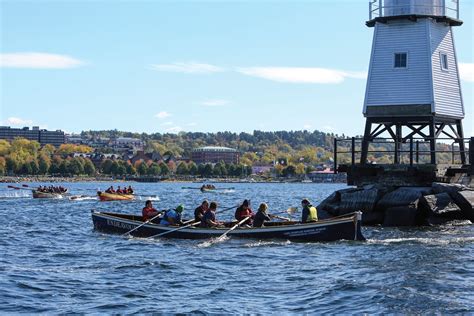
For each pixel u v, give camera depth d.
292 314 25.95
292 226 45.78
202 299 28.81
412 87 63.00
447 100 64.25
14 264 38.34
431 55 62.72
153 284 32.19
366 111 64.62
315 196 168.25
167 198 144.12
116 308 27.23
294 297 28.94
